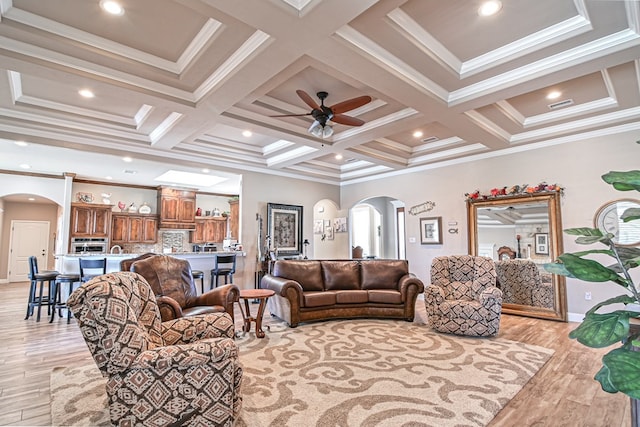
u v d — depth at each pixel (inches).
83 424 87.7
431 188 265.3
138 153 217.6
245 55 115.3
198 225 390.3
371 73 122.8
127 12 101.5
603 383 41.4
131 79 132.5
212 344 79.9
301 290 184.7
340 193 341.1
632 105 163.3
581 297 191.3
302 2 91.9
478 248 232.2
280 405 96.3
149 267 142.6
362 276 215.9
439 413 92.3
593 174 189.8
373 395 102.3
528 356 135.4
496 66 127.3
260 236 275.9
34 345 150.9
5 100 154.7
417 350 142.8
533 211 210.4
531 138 202.4
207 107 152.3
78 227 309.9
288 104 166.1
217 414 78.2
